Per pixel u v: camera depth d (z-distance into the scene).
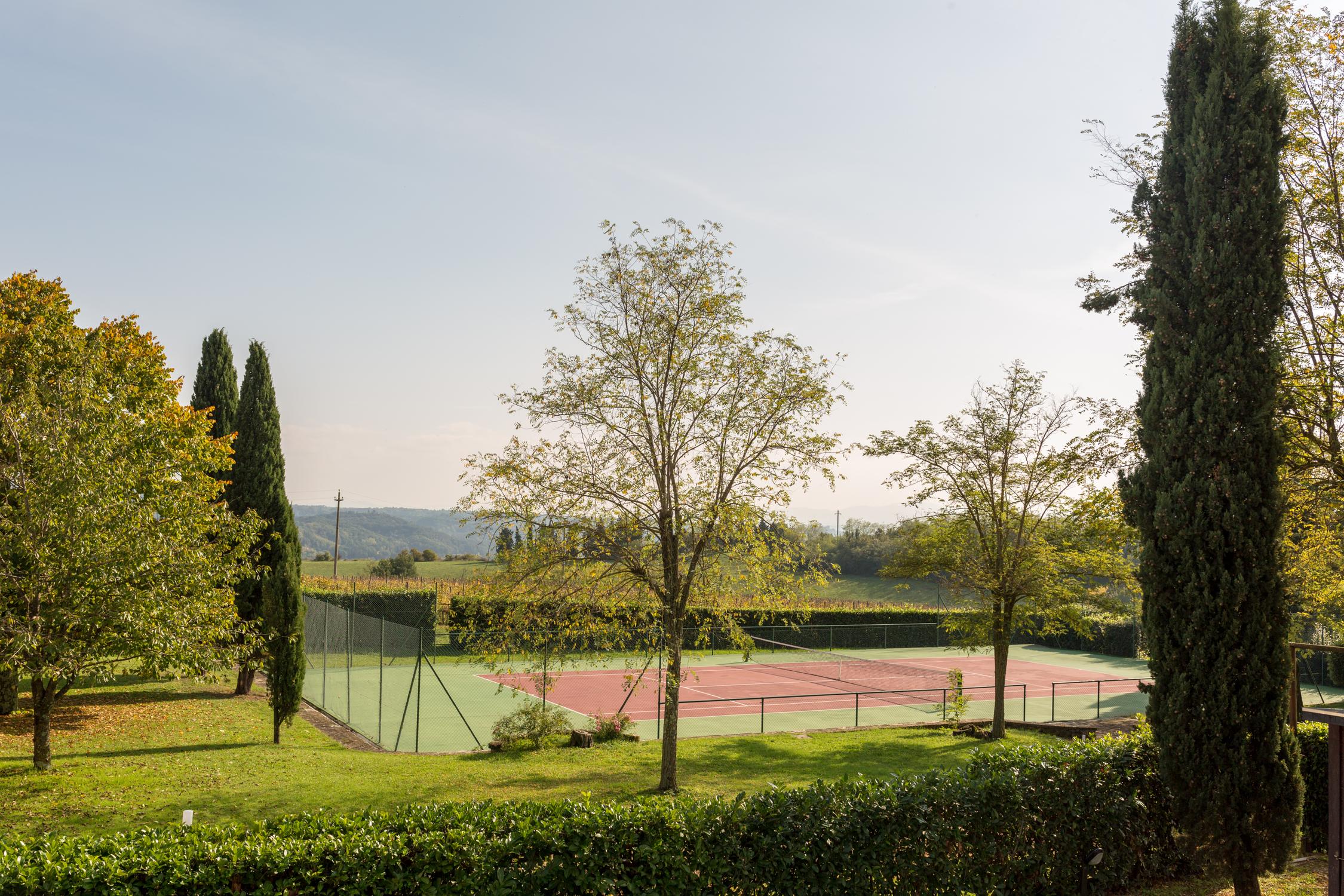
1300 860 11.55
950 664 48.66
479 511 16.52
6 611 14.84
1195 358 10.29
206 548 18.06
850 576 91.69
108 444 15.62
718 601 17.06
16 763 16.72
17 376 18.00
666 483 16.84
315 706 28.30
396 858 7.39
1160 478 10.45
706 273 16.89
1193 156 10.70
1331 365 13.07
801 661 47.62
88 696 26.73
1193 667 9.99
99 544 15.23
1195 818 10.01
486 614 17.59
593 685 36.88
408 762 19.50
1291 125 13.32
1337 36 12.99
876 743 23.17
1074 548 23.28
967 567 24.11
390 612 47.16
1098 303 14.08
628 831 7.89
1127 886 10.38
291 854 7.23
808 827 8.41
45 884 6.72
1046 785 9.84
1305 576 15.55
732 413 16.59
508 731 22.19
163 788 15.46
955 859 9.14
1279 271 10.34
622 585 17.14
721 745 22.58
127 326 23.92
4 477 15.88
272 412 30.75
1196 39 10.91
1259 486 9.98
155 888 6.87
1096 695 36.78
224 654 17.88
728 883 8.06
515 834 7.78
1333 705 31.80
